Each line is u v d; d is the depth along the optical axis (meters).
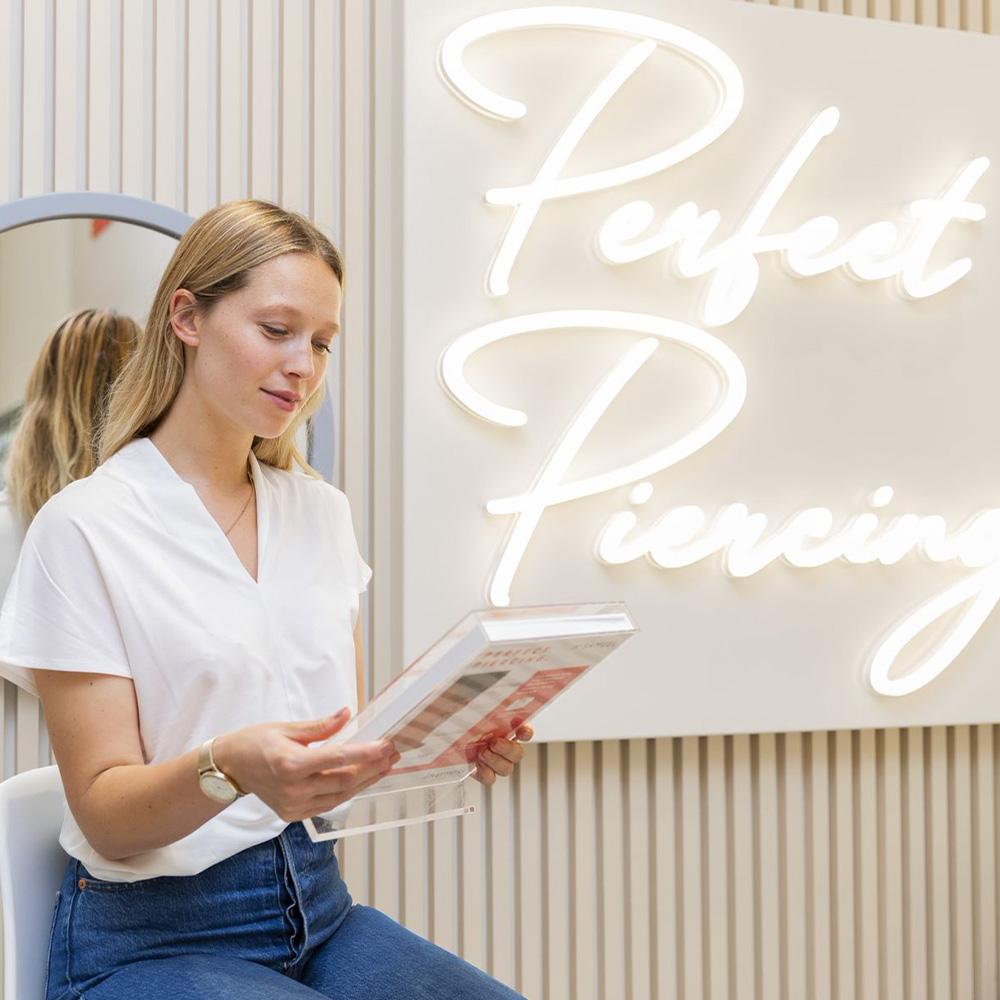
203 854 1.35
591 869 2.79
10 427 2.37
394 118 2.67
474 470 2.62
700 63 2.79
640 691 2.72
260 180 2.61
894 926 3.03
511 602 2.64
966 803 3.11
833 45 2.92
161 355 1.44
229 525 1.46
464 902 2.71
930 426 2.98
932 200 2.99
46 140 2.47
